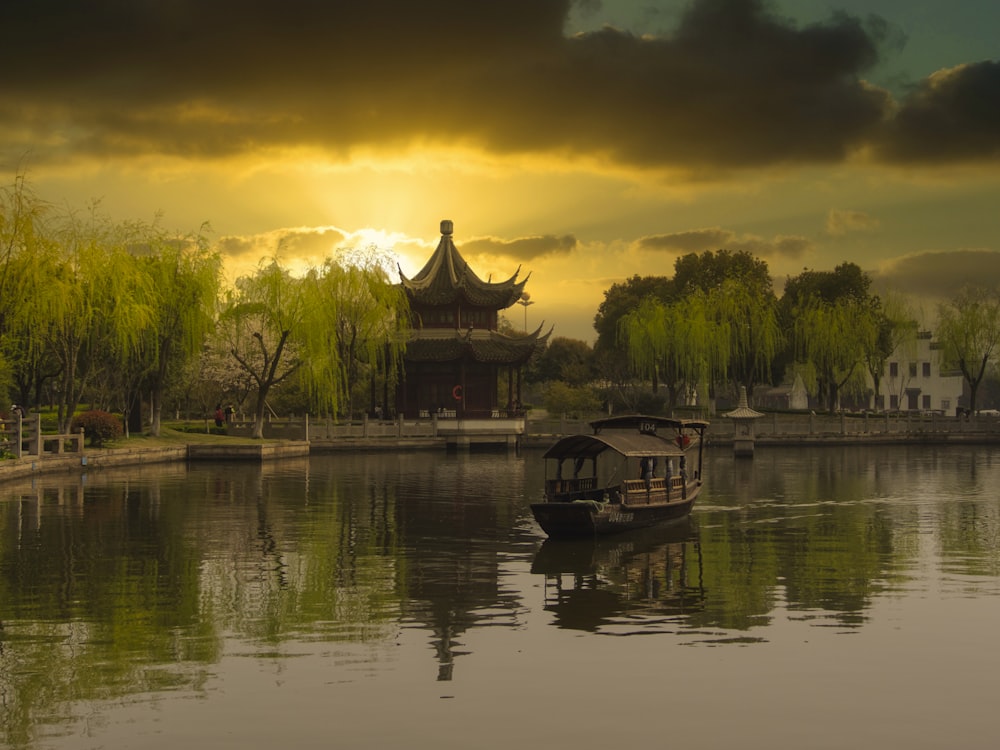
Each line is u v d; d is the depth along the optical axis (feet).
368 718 49.24
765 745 46.57
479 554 92.63
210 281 205.46
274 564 86.84
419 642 62.03
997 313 331.36
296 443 226.17
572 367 397.39
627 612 70.03
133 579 79.92
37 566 85.05
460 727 48.21
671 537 103.96
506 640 62.64
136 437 207.31
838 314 317.01
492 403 293.02
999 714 50.31
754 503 136.87
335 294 253.44
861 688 53.78
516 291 295.69
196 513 118.93
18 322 162.91
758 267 386.32
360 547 95.81
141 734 47.19
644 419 120.67
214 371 277.03
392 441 253.03
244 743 46.26
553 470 194.49
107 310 182.70
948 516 122.21
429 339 288.30
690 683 54.49
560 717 49.55
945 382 430.61
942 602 73.26
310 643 61.67
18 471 153.79
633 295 432.25
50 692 52.54
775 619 68.18
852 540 102.22
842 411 329.93
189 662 57.57
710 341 305.53
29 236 156.87
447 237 305.32
